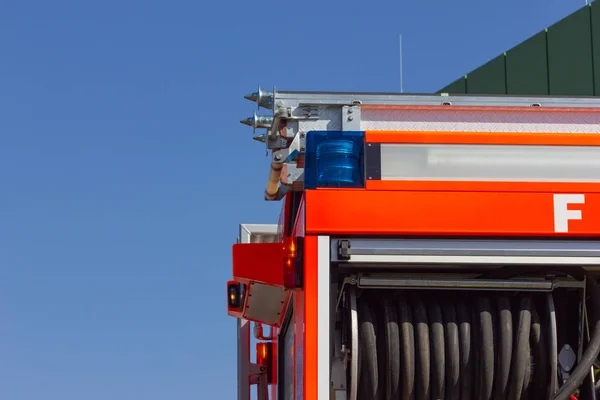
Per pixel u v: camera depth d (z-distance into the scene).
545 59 9.43
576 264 5.14
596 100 6.06
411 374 5.19
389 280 5.24
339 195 5.12
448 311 5.26
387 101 5.94
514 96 6.04
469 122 5.76
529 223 5.13
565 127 5.78
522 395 5.25
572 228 5.14
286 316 7.18
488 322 5.22
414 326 5.23
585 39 9.27
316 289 5.03
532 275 5.30
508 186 5.17
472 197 5.14
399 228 5.09
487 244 5.12
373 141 5.19
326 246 5.07
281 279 5.84
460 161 5.18
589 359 5.24
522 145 5.22
